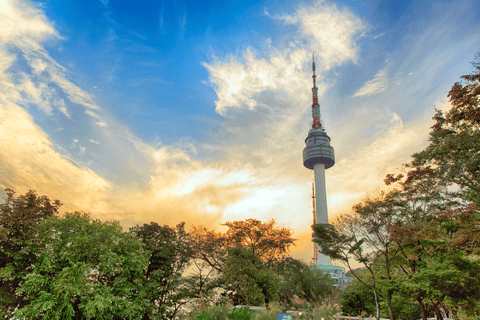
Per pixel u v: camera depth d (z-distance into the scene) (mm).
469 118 19281
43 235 21844
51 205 26328
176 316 28984
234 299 30562
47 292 20812
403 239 20141
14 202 22188
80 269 20953
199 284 34375
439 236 18797
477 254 17203
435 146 20391
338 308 17938
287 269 36875
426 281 18625
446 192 20781
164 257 29406
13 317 20844
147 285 26500
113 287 23484
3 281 21172
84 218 25609
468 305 19984
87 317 19656
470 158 17766
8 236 21078
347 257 23500
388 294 21781
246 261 31766
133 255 25375
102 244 23844
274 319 15508
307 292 32281
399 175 22547
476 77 18406
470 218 18156
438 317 21641
